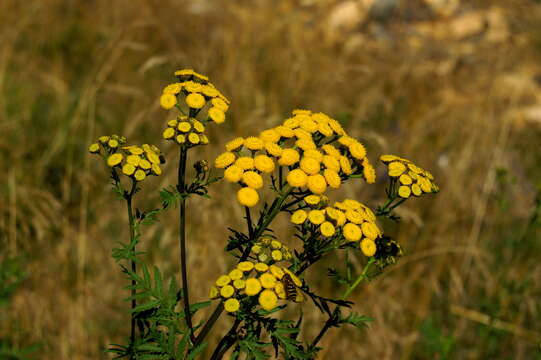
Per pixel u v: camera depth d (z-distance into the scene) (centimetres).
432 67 182
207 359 83
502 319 99
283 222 94
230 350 84
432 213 113
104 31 144
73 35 143
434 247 108
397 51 191
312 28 184
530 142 143
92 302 88
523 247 107
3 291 81
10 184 93
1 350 78
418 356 94
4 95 113
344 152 67
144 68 99
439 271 101
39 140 112
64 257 90
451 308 99
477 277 105
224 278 61
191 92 64
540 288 104
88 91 111
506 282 103
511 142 135
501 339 96
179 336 74
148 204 100
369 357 89
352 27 205
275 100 120
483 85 174
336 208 65
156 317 64
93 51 139
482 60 198
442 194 114
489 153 127
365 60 167
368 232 63
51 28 138
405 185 66
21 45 132
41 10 139
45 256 91
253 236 63
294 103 122
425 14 226
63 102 117
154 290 65
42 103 124
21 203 96
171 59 101
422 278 105
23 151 106
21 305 84
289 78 128
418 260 106
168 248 93
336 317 66
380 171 120
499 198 105
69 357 83
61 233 97
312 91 127
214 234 92
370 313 94
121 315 88
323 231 62
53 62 132
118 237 98
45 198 97
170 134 63
